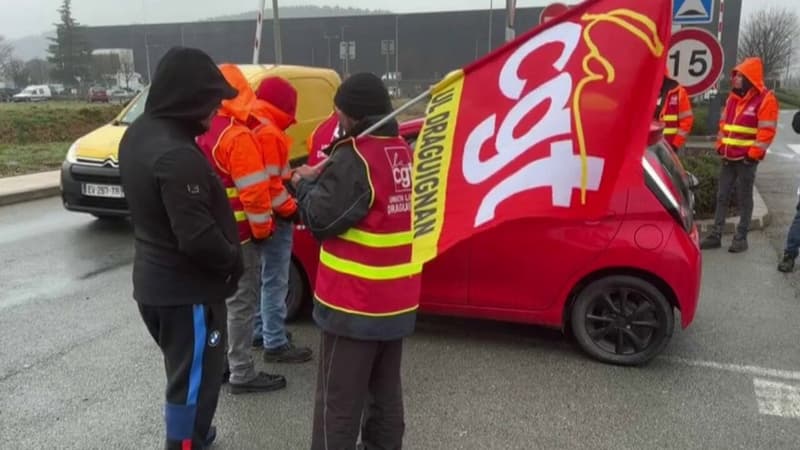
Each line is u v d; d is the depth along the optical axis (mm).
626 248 4426
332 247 2926
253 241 3988
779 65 64562
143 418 3879
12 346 4891
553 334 5137
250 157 3744
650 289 4441
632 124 2656
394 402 3219
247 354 4129
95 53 84188
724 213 7473
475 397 4137
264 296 4512
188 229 2773
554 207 2758
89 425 3797
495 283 4703
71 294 6090
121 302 5879
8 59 82062
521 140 2799
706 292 6043
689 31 7555
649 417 3896
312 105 8281
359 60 80812
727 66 50469
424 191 2930
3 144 18516
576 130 2711
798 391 4207
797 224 6496
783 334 5090
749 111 7051
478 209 2848
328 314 2949
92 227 8883
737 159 7172
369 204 2820
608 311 4582
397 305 2939
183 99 2846
